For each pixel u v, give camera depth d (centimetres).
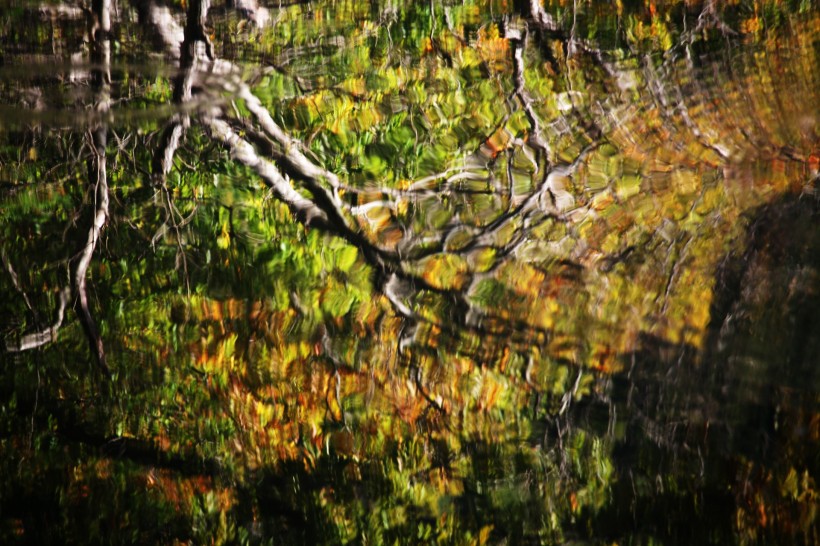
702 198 1316
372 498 1109
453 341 1243
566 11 1370
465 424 1175
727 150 1366
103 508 1126
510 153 1338
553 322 1246
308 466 1148
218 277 1259
